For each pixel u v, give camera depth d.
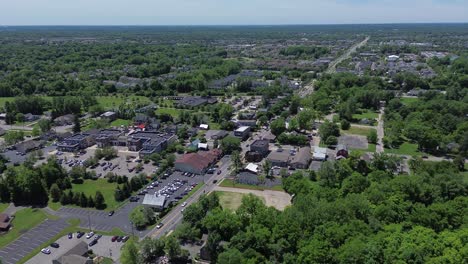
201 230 149.00
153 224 158.62
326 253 118.56
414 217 139.88
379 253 116.75
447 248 119.00
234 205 170.62
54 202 179.00
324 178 182.38
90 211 170.12
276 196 179.75
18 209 172.75
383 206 141.50
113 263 132.00
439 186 163.75
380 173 178.12
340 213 138.50
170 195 184.25
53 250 140.62
